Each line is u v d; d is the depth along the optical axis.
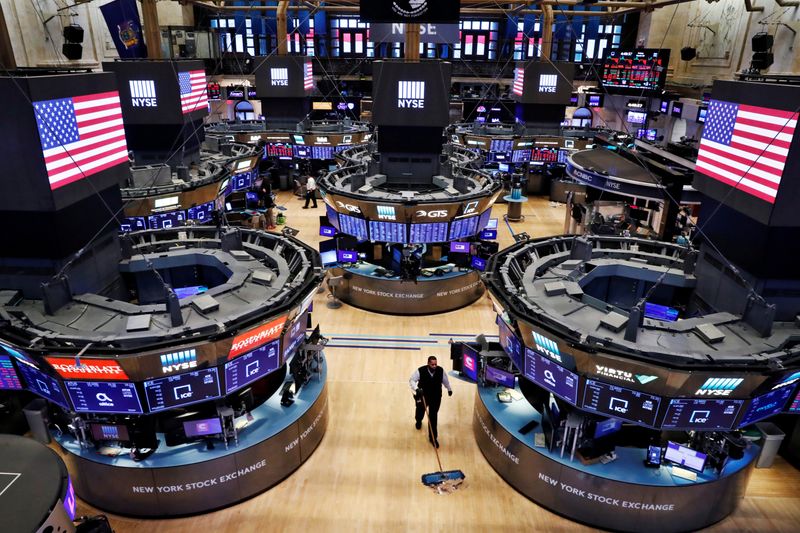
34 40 20.19
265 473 8.50
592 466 7.84
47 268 8.53
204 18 38.84
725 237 9.10
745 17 23.69
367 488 8.67
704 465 7.58
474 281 15.44
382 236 14.96
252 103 38.69
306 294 8.60
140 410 7.49
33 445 6.21
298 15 38.62
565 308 8.73
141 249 11.24
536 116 28.50
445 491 8.60
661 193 16.02
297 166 28.84
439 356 12.67
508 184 25.41
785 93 7.28
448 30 15.60
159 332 7.38
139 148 17.27
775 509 8.35
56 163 7.96
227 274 10.30
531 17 38.09
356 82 39.62
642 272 10.71
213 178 16.62
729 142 8.66
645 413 7.30
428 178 16.64
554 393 8.08
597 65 37.12
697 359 6.86
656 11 31.42
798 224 7.56
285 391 9.17
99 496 8.07
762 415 7.59
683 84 29.88
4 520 5.25
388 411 10.59
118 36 17.58
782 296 8.30
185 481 7.87
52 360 6.87
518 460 8.46
